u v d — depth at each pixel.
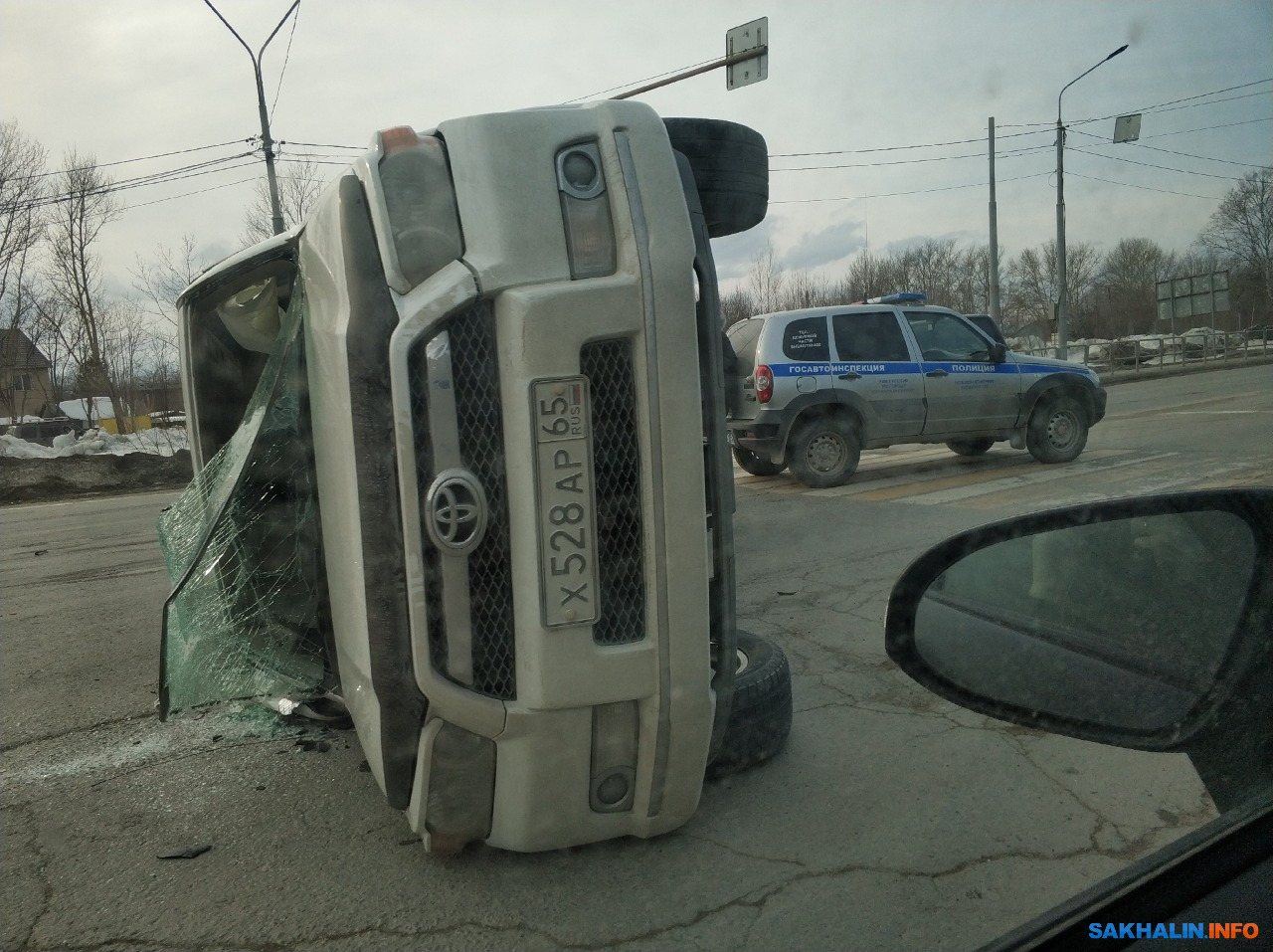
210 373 3.87
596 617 2.05
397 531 1.98
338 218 2.04
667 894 2.25
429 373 1.95
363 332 1.94
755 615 4.77
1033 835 2.43
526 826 2.21
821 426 8.85
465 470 1.98
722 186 2.61
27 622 5.59
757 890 2.25
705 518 2.16
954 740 3.07
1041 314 24.41
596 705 2.10
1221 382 20.25
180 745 3.39
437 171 2.01
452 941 2.12
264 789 2.96
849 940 2.04
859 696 3.55
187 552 2.94
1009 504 7.24
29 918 2.28
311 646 2.97
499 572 2.05
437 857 2.45
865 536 6.50
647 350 2.01
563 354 1.97
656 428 2.04
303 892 2.33
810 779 2.84
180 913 2.27
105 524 10.77
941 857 2.35
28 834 2.73
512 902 2.25
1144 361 23.64
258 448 2.67
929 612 1.84
